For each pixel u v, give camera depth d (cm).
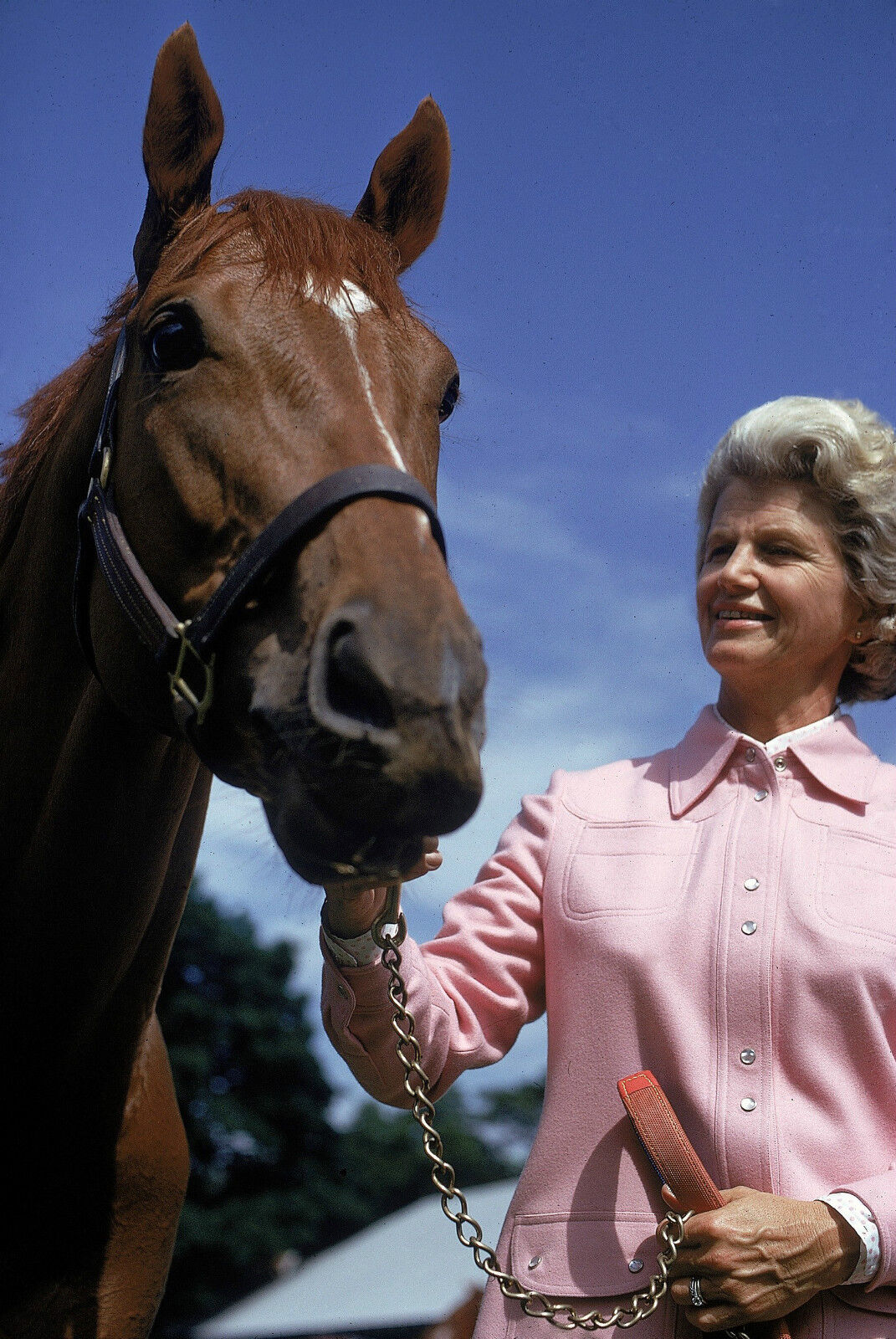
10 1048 145
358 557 106
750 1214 116
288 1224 2005
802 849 137
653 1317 123
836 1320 120
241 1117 2017
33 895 144
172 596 123
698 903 136
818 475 145
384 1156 2514
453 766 96
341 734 98
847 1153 123
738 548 149
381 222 154
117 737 139
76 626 138
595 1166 130
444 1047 140
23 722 148
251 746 115
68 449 146
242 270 125
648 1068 132
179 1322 1883
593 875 143
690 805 145
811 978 128
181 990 2095
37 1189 144
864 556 145
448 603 102
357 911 132
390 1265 951
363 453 114
